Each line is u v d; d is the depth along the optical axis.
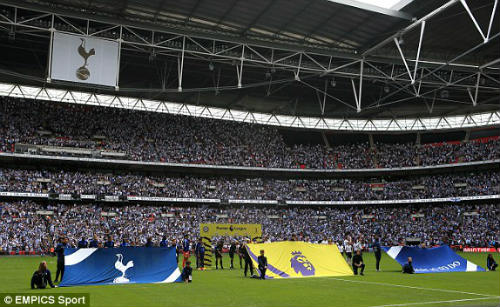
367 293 19.09
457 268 31.02
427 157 75.12
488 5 43.41
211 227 49.12
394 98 72.81
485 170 73.19
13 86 65.38
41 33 50.41
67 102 67.81
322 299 17.22
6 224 51.72
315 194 72.62
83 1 43.25
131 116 71.56
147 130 70.62
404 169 74.94
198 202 67.19
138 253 22.61
